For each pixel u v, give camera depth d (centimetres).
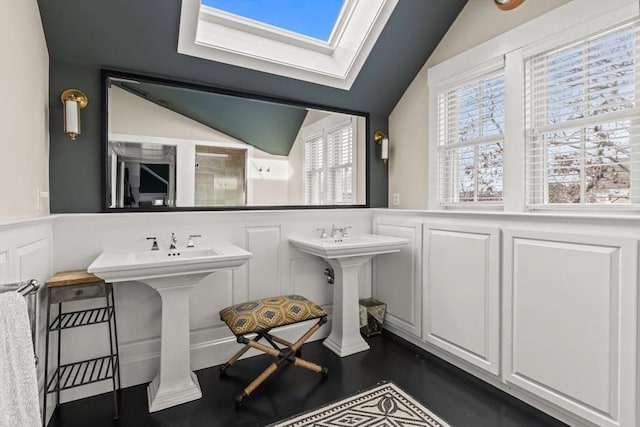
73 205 205
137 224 217
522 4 214
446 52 270
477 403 193
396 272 285
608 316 154
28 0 163
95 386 204
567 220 170
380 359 247
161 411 188
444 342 239
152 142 225
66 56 201
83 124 207
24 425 92
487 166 245
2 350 88
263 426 174
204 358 237
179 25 204
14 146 143
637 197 170
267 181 266
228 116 251
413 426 172
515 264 194
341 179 302
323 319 229
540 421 177
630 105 172
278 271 268
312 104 286
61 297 175
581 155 192
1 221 125
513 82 219
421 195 294
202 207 241
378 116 322
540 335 182
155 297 221
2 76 131
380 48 263
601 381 157
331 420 178
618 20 170
